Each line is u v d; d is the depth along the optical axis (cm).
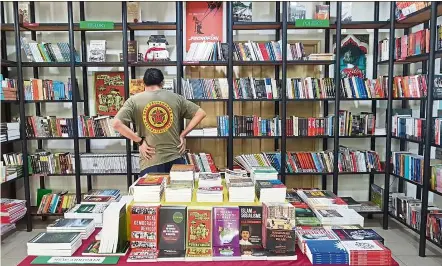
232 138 369
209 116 411
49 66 379
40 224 395
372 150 416
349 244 167
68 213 203
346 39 411
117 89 405
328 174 385
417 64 397
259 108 414
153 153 294
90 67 405
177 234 169
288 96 372
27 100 369
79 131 375
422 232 312
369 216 418
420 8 331
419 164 328
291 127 375
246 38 407
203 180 200
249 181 192
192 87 367
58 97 374
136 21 376
